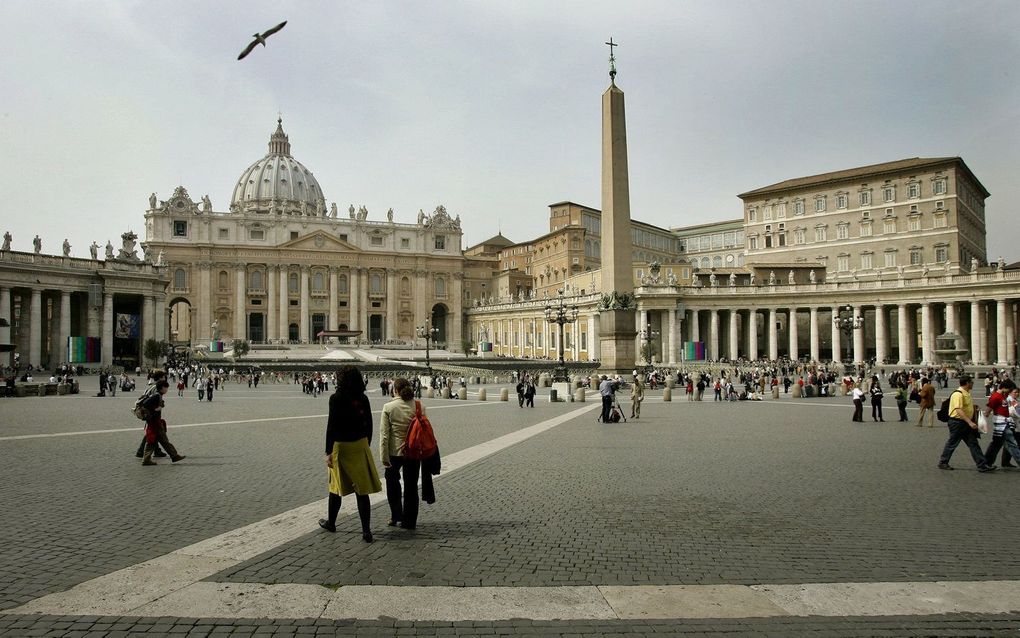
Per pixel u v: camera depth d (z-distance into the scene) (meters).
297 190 157.50
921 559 7.32
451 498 10.32
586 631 5.50
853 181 86.62
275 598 6.11
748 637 5.42
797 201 92.00
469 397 37.75
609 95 39.62
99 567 6.94
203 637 5.33
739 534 8.29
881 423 22.36
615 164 39.62
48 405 29.16
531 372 56.84
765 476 12.19
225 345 103.94
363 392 8.23
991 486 11.31
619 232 40.38
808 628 5.59
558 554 7.46
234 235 116.69
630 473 12.48
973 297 63.50
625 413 26.42
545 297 99.81
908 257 81.94
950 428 13.05
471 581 6.59
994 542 7.95
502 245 150.12
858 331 71.69
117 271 68.31
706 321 81.19
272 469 12.78
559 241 112.50
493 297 129.88
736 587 6.47
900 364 66.50
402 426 8.49
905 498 10.34
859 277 85.06
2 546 7.65
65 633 5.38
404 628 5.53
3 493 10.51
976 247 88.31
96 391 40.94
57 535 8.11
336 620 5.66
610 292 40.44
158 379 13.50
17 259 60.84
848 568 7.03
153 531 8.31
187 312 114.12
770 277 74.31
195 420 22.83
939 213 79.81
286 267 118.81
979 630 5.56
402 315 127.12
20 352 65.88
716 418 24.20
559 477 12.06
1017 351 71.75
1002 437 12.78
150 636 5.34
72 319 74.94
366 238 126.00
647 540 8.02
